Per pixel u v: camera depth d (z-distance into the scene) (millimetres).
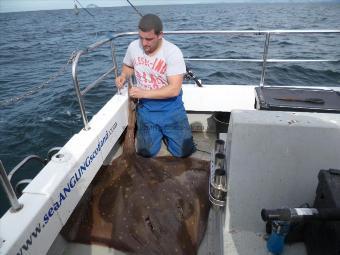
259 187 1680
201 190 2352
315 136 1536
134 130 3160
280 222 1462
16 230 1483
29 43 18609
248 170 1655
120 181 2332
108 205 2168
